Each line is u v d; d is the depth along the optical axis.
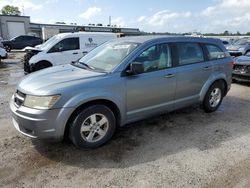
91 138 3.80
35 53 10.37
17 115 3.52
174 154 3.76
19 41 27.19
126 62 4.03
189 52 4.94
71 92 3.47
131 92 4.05
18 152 3.75
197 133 4.53
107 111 3.84
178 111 5.68
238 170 3.36
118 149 3.89
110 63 4.18
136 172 3.29
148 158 3.64
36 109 3.38
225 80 5.70
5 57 15.18
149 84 4.24
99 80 3.74
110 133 3.98
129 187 2.99
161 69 4.43
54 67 4.61
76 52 10.51
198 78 5.06
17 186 3.00
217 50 5.56
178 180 3.13
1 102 6.34
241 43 17.09
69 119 3.60
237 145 4.08
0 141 4.09
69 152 3.77
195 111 5.71
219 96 5.71
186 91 4.91
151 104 4.39
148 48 4.29
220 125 4.93
